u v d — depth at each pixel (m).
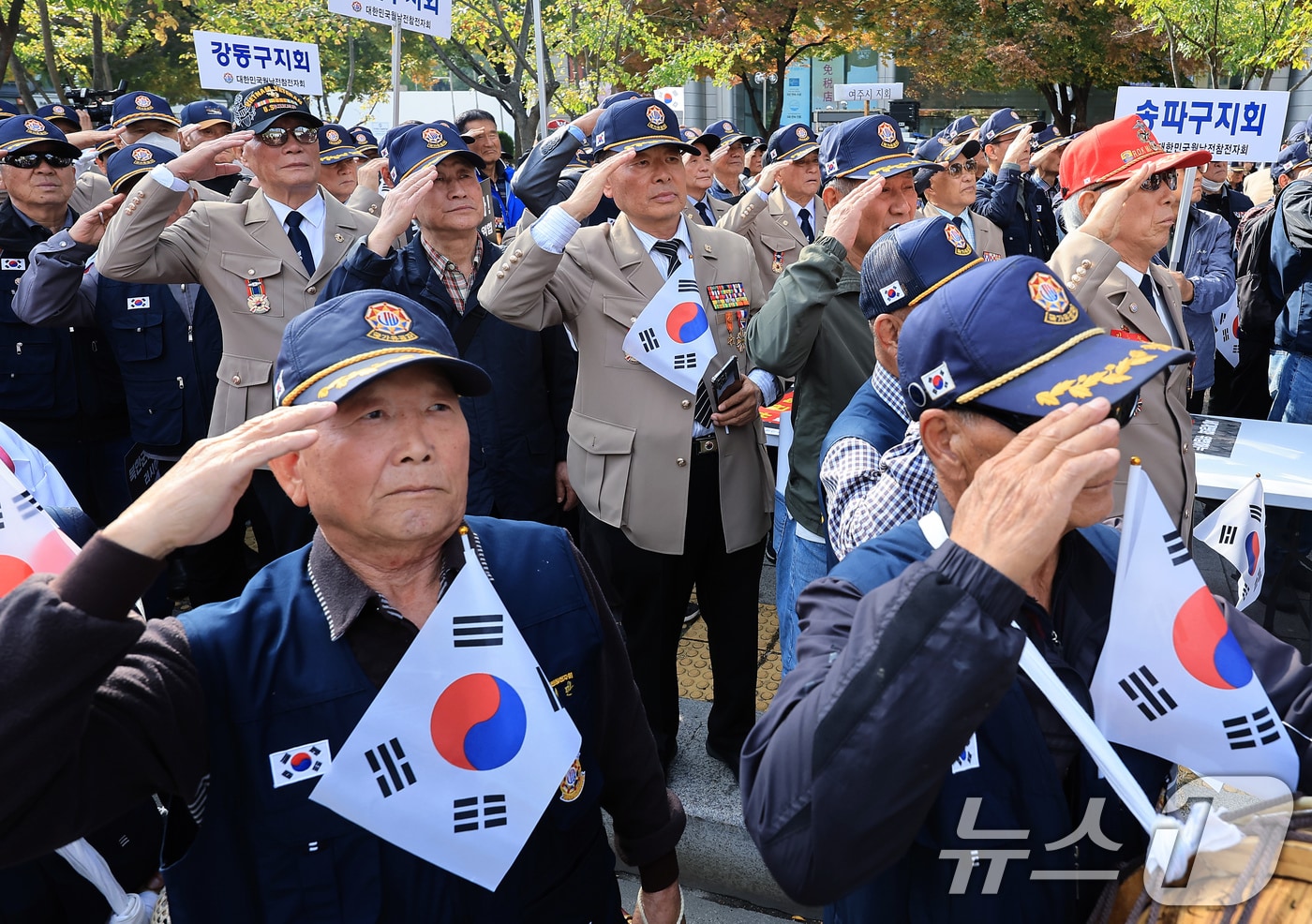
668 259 3.15
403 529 1.24
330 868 1.25
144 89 25.73
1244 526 2.95
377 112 29.25
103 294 4.23
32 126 4.40
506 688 1.29
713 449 3.12
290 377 1.25
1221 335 5.83
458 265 3.47
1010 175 6.45
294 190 3.90
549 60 16.86
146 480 4.44
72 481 4.67
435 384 1.28
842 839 1.09
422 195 3.20
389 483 1.23
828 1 19.09
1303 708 1.34
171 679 1.18
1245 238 5.68
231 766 1.24
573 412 3.20
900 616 1.10
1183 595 1.27
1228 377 6.26
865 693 1.09
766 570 5.09
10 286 4.37
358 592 1.28
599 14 16.02
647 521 3.04
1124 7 18.02
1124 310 2.73
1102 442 1.09
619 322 3.06
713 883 2.92
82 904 1.61
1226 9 13.01
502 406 3.52
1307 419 5.09
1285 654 1.39
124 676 1.14
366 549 1.28
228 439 1.07
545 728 1.31
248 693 1.24
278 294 3.83
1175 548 1.27
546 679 1.33
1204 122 5.24
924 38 21.30
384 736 1.24
